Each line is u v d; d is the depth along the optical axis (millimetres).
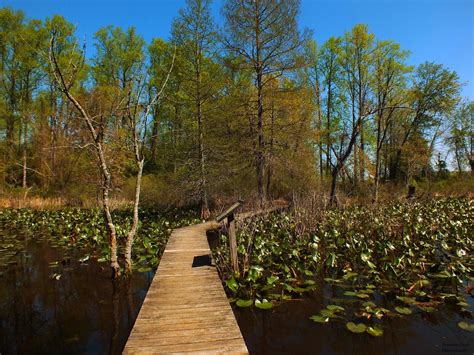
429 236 7445
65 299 5336
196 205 15219
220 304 4031
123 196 18578
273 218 9969
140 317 3650
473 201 13367
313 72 22516
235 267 5793
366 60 18719
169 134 15844
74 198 18078
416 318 4234
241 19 12367
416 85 22359
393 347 3617
